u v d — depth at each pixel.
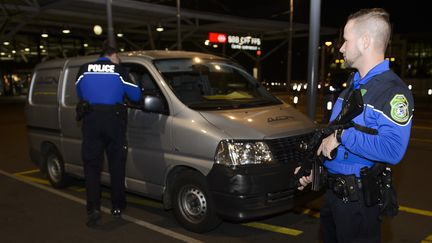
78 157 5.64
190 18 29.64
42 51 41.16
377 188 2.11
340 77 11.49
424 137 10.30
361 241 2.19
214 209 4.10
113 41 14.36
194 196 4.30
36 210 5.32
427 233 4.38
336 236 2.46
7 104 27.78
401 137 1.92
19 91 41.59
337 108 2.31
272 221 4.81
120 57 5.25
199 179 4.17
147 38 41.06
